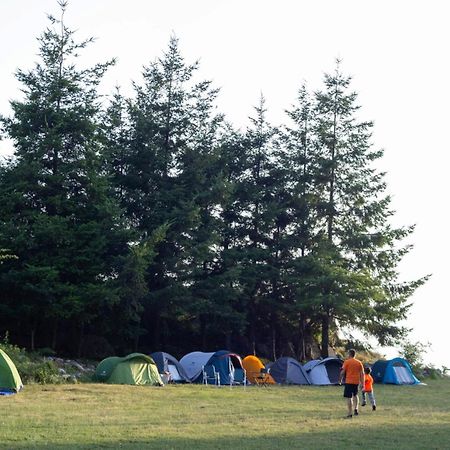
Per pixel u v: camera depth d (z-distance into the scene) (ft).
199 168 129.90
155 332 128.67
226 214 142.41
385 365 110.22
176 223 122.21
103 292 104.53
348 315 131.95
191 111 134.72
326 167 138.51
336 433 47.80
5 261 106.01
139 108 132.46
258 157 145.89
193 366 101.96
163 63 134.62
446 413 63.05
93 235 109.91
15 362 85.05
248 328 144.36
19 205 109.50
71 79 115.24
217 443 42.32
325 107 142.72
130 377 88.69
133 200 126.41
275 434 46.78
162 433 45.93
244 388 92.43
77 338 121.29
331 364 107.65
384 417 58.49
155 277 125.29
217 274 135.85
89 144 114.01
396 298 134.31
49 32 114.83
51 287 103.40
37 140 110.63
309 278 128.36
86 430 46.55
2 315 109.29
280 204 141.18
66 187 112.88
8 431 44.96
